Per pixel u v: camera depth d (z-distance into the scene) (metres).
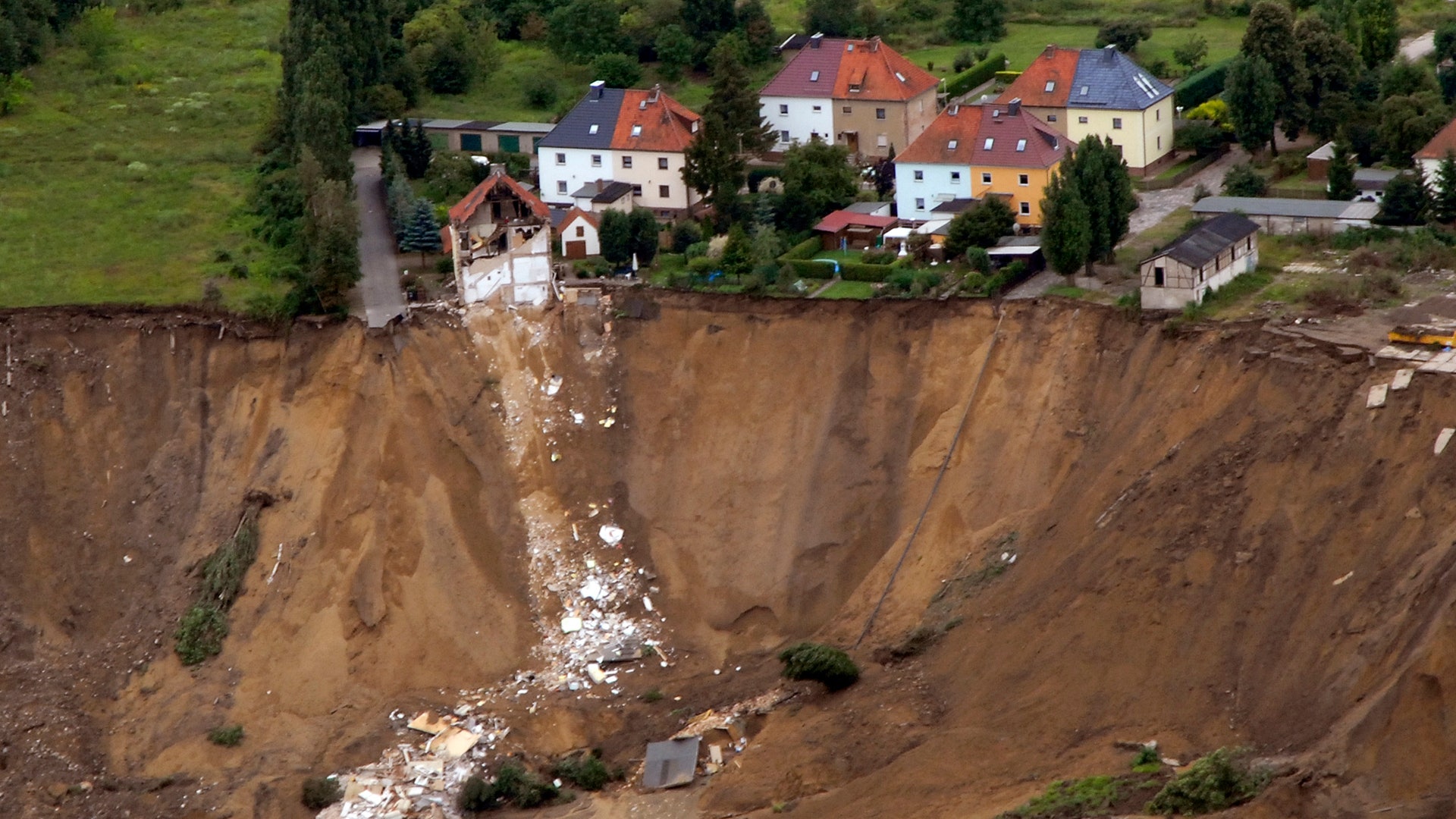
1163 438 160.50
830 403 178.50
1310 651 135.88
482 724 161.38
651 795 151.12
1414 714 124.56
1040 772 138.25
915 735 148.88
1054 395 170.00
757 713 158.25
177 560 173.75
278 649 166.38
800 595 169.38
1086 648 147.25
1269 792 124.88
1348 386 152.38
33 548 172.75
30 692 162.25
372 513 175.12
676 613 171.88
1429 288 171.62
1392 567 136.38
